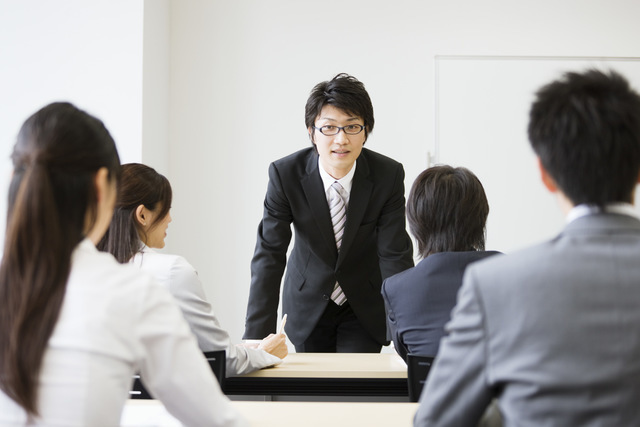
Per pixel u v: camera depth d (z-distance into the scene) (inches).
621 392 35.4
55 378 39.6
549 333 36.3
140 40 166.4
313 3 195.5
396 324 80.4
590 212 39.6
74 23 165.8
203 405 45.8
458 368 39.0
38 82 165.2
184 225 194.7
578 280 36.9
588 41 196.4
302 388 90.8
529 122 42.8
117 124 165.8
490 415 49.5
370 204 116.1
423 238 79.9
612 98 39.8
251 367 88.5
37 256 40.4
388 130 195.5
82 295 41.1
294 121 195.6
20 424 39.9
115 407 41.2
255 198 195.2
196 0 194.9
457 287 75.5
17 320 39.6
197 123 194.7
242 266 194.9
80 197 42.7
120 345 41.4
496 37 195.9
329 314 121.5
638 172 39.8
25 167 42.4
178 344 44.3
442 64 195.6
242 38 195.2
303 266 120.6
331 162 111.1
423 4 195.5
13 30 165.3
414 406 64.5
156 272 82.0
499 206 194.9
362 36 195.6
